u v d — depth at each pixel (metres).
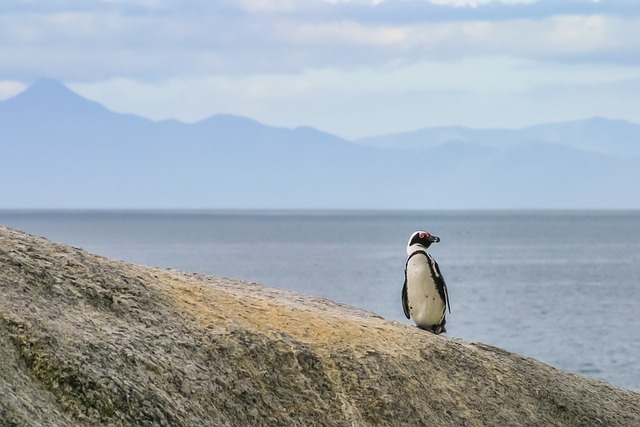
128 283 34.59
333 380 34.94
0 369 27.77
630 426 40.22
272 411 32.84
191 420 30.28
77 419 28.20
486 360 39.69
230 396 32.31
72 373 29.08
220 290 37.75
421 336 39.34
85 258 35.09
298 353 35.03
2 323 29.36
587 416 39.50
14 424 26.27
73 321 31.22
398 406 35.16
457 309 173.75
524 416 37.94
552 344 134.50
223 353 33.53
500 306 179.62
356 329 37.81
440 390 37.00
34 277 32.34
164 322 33.50
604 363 118.25
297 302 40.53
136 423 29.03
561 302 187.88
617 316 166.50
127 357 30.77
